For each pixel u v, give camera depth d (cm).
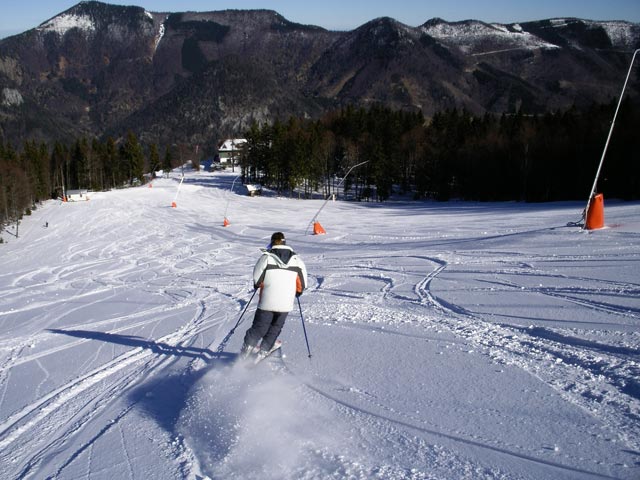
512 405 372
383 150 7900
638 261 952
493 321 626
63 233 4503
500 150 6919
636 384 390
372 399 397
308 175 8075
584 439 317
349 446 322
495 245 1462
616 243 1209
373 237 2400
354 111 12756
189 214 5494
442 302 779
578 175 5756
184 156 19112
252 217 4856
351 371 466
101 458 353
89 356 651
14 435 418
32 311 1132
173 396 465
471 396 393
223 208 6162
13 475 349
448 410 370
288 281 508
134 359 614
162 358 604
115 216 5534
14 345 761
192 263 2130
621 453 298
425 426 347
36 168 8800
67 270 2275
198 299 1088
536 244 1360
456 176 7456
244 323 760
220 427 359
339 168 9112
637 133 5028
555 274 914
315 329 653
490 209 4116
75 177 10962
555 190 6028
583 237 1370
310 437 336
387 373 456
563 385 402
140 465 334
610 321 573
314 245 2314
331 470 295
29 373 598
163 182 10506
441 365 468
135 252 2897
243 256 2264
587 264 984
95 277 1931
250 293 1105
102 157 11500
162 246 3095
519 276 935
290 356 528
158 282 1540
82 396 498
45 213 6284
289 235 2944
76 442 388
